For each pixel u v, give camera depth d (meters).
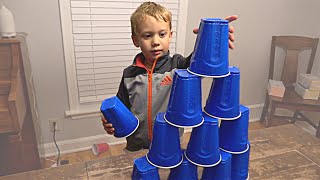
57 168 1.03
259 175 1.01
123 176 0.99
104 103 0.80
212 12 2.44
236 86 0.76
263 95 2.96
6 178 0.98
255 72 2.83
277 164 1.08
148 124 1.25
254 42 2.70
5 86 1.53
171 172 0.82
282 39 2.68
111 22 2.15
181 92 0.71
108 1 2.09
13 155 1.82
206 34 0.71
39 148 2.22
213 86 0.78
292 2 2.67
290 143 1.23
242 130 0.81
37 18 1.97
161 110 1.23
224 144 0.82
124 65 2.31
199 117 0.74
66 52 2.12
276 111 2.97
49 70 2.13
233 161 0.84
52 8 1.98
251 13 2.58
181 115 0.72
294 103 2.40
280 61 2.85
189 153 0.79
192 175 0.80
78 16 2.06
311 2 2.72
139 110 1.26
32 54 2.04
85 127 2.40
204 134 0.75
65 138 2.37
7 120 1.48
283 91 2.47
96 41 2.17
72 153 2.39
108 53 2.23
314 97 2.42
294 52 2.70
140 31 1.09
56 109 2.26
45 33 2.03
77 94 2.27
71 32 2.08
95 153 2.37
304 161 1.10
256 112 2.98
